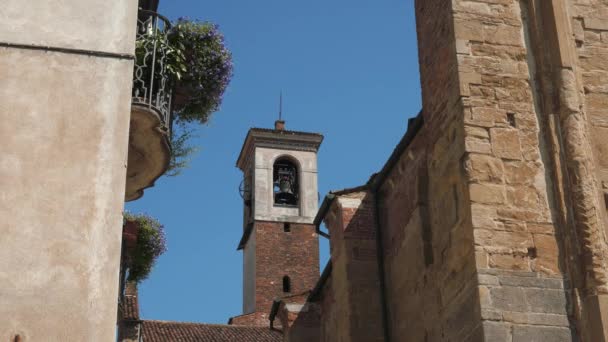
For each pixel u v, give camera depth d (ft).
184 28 44.98
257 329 139.74
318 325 83.30
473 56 53.21
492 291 46.83
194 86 45.83
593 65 53.78
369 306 67.56
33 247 29.76
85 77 32.63
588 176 49.62
